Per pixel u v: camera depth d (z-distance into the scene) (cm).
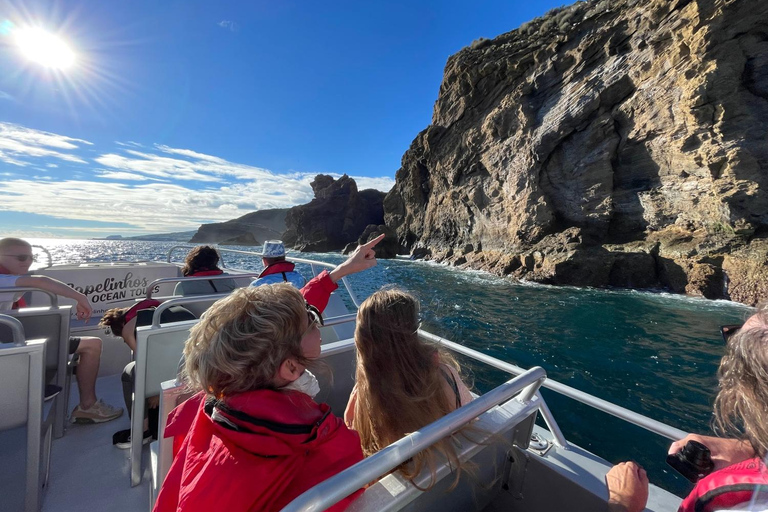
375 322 116
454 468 101
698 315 1133
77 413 266
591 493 131
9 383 160
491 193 2658
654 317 1103
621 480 122
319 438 85
